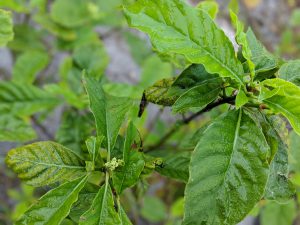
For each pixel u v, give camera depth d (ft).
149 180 1.47
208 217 0.90
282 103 0.94
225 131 0.94
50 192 0.94
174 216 2.22
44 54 2.10
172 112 1.00
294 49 2.70
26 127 1.61
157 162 1.12
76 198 0.94
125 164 0.99
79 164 1.03
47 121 2.36
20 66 2.07
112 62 2.78
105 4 2.36
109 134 1.04
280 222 1.69
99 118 1.04
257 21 3.25
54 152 1.02
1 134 1.55
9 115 1.65
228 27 2.54
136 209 2.20
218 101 1.08
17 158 1.00
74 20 2.18
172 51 0.93
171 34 0.93
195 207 0.90
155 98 1.09
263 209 1.82
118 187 0.98
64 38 2.18
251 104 0.99
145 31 0.92
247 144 0.94
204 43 0.95
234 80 0.99
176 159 1.22
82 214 0.96
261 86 0.94
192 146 1.21
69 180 1.00
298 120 0.93
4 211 2.21
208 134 0.93
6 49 2.55
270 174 1.02
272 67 1.02
